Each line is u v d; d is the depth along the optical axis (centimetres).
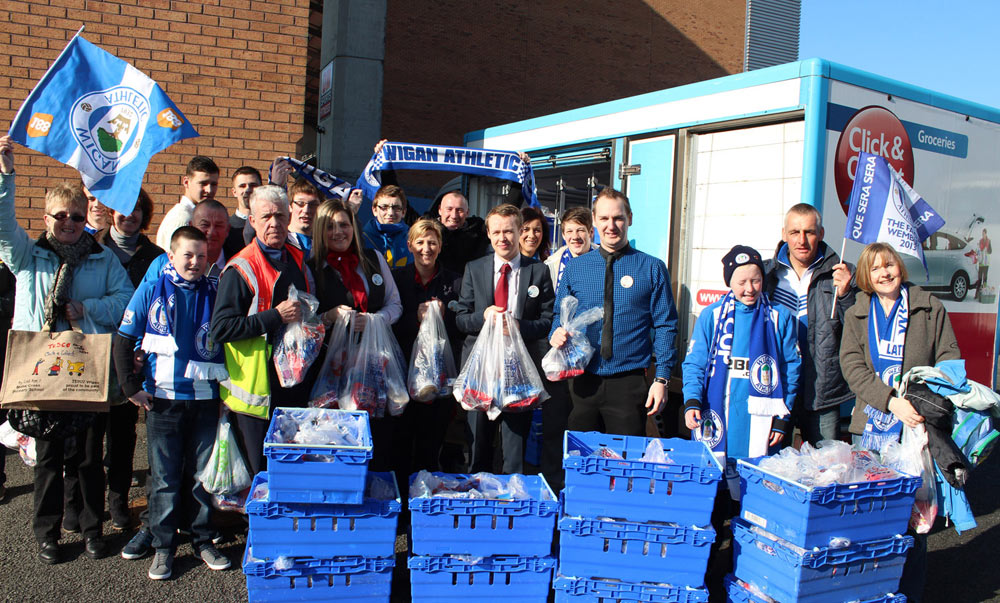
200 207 381
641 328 373
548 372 356
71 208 353
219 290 342
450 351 394
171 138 372
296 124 623
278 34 612
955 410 320
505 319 368
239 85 604
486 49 1883
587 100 2009
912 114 503
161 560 350
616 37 2039
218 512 409
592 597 311
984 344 567
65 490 387
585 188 805
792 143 475
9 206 344
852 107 468
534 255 494
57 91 360
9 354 336
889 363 341
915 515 325
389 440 399
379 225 469
